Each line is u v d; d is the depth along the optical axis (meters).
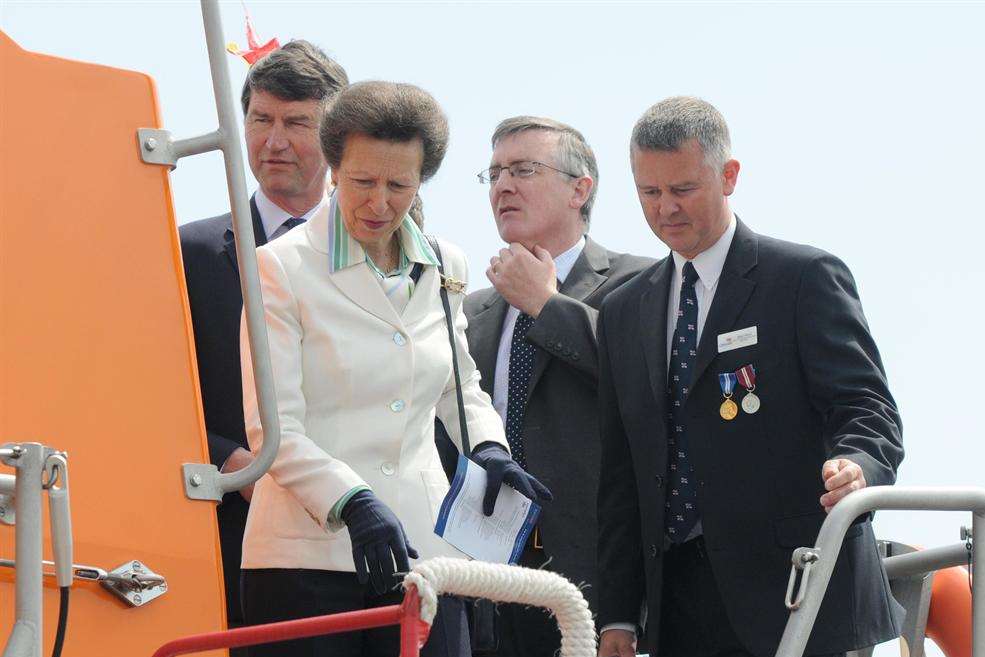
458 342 15.94
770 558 17.16
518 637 19.98
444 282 15.84
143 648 12.30
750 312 17.70
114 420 12.66
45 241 12.71
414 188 14.81
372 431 14.72
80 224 12.95
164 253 13.37
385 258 15.46
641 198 18.44
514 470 15.20
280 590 14.24
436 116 14.79
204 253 19.28
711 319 17.88
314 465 13.90
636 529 18.98
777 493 17.28
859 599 16.77
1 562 11.47
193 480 12.89
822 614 16.59
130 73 13.63
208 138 13.66
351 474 13.90
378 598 14.45
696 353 17.91
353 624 10.39
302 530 14.33
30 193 12.74
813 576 14.32
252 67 20.30
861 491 14.64
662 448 18.09
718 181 18.03
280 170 19.97
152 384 12.95
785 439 17.34
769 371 17.47
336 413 14.76
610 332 19.22
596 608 19.66
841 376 16.91
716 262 18.30
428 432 15.40
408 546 13.69
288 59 19.97
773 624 16.89
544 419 20.69
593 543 20.12
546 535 20.12
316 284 14.82
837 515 14.46
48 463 9.88
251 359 13.70
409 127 14.52
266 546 14.40
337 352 14.66
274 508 14.52
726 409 17.58
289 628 10.62
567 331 20.61
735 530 17.30
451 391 15.95
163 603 12.50
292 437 14.09
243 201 13.55
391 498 14.66
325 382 14.70
